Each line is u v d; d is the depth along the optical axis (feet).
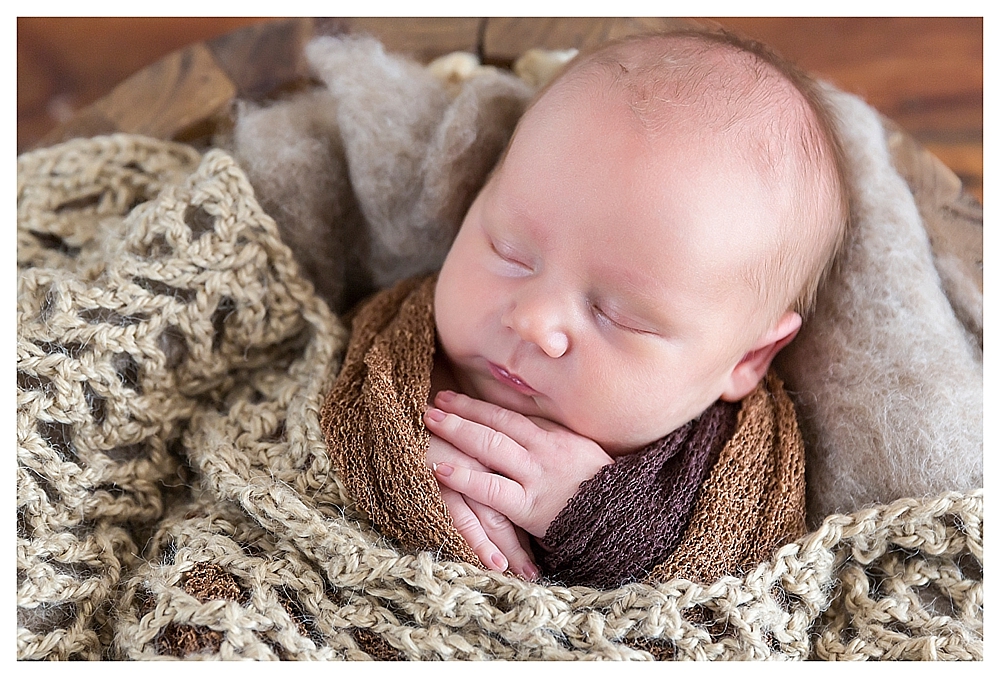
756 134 2.90
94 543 2.88
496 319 2.99
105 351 2.92
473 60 3.95
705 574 2.79
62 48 5.60
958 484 3.00
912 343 3.18
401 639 2.56
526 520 2.92
